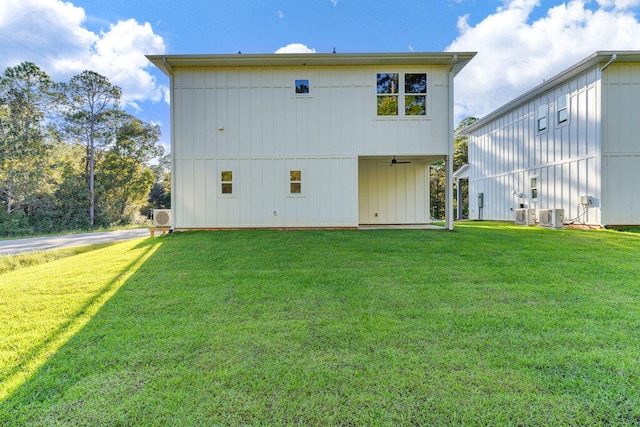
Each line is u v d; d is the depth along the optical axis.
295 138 10.12
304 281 4.56
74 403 2.01
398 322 3.14
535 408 1.91
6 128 21.27
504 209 15.56
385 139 10.09
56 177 23.55
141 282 4.64
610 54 9.46
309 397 2.04
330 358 2.49
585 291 4.00
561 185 11.73
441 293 3.98
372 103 10.09
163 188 39.09
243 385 2.16
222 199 10.11
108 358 2.53
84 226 24.38
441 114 10.06
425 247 6.87
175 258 6.15
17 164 21.70
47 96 23.05
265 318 3.30
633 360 2.39
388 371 2.30
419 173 12.58
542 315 3.27
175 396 2.05
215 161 10.09
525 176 13.92
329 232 9.32
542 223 11.10
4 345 2.76
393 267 5.27
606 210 10.01
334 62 9.85
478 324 3.07
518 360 2.42
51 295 4.11
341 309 3.51
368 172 12.48
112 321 3.27
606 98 9.98
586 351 2.54
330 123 10.10
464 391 2.07
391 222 12.48
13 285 4.54
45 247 9.50
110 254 6.77
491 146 16.72
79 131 24.62
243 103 10.08
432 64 10.05
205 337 2.88
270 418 1.86
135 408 1.95
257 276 4.84
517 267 5.17
